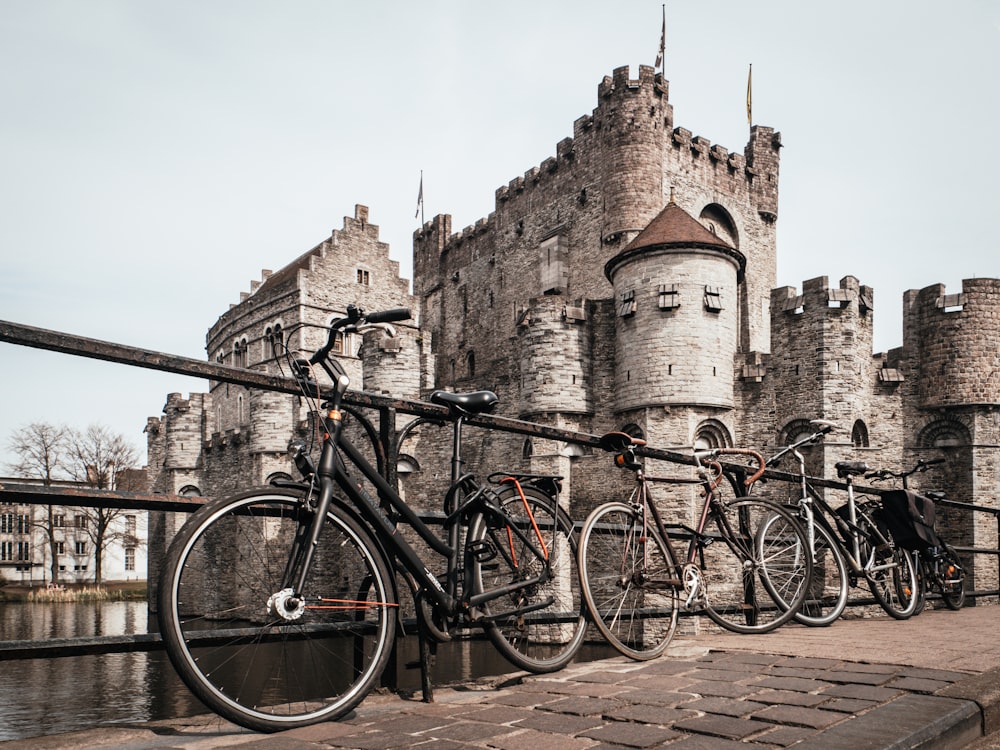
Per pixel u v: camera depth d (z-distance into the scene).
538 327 38.44
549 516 5.39
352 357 58.50
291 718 3.80
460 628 4.69
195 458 61.38
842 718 3.78
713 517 6.87
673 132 48.31
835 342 34.09
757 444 35.69
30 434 67.94
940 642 6.05
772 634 6.68
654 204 46.22
